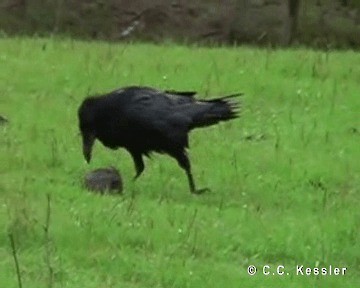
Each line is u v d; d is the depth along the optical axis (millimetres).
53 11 37781
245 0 37531
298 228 19719
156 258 17984
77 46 32844
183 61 30750
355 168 23516
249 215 20141
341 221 20188
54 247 17906
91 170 21953
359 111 27438
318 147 24688
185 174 22453
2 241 18141
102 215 19344
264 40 37375
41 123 25203
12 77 28656
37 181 21375
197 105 20922
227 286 17375
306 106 27594
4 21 37688
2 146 23438
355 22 38906
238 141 24891
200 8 37688
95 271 17438
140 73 29234
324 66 30688
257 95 28109
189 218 19609
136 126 20656
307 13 39062
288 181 22531
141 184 21594
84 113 20906
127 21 37688
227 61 30906
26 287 16625
